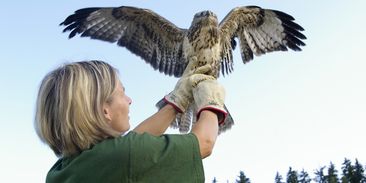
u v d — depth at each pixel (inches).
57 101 43.2
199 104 53.8
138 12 91.9
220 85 55.3
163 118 57.1
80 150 43.4
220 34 88.3
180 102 57.6
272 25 96.7
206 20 83.5
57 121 43.5
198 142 44.0
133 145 41.4
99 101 43.6
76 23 94.1
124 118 46.9
